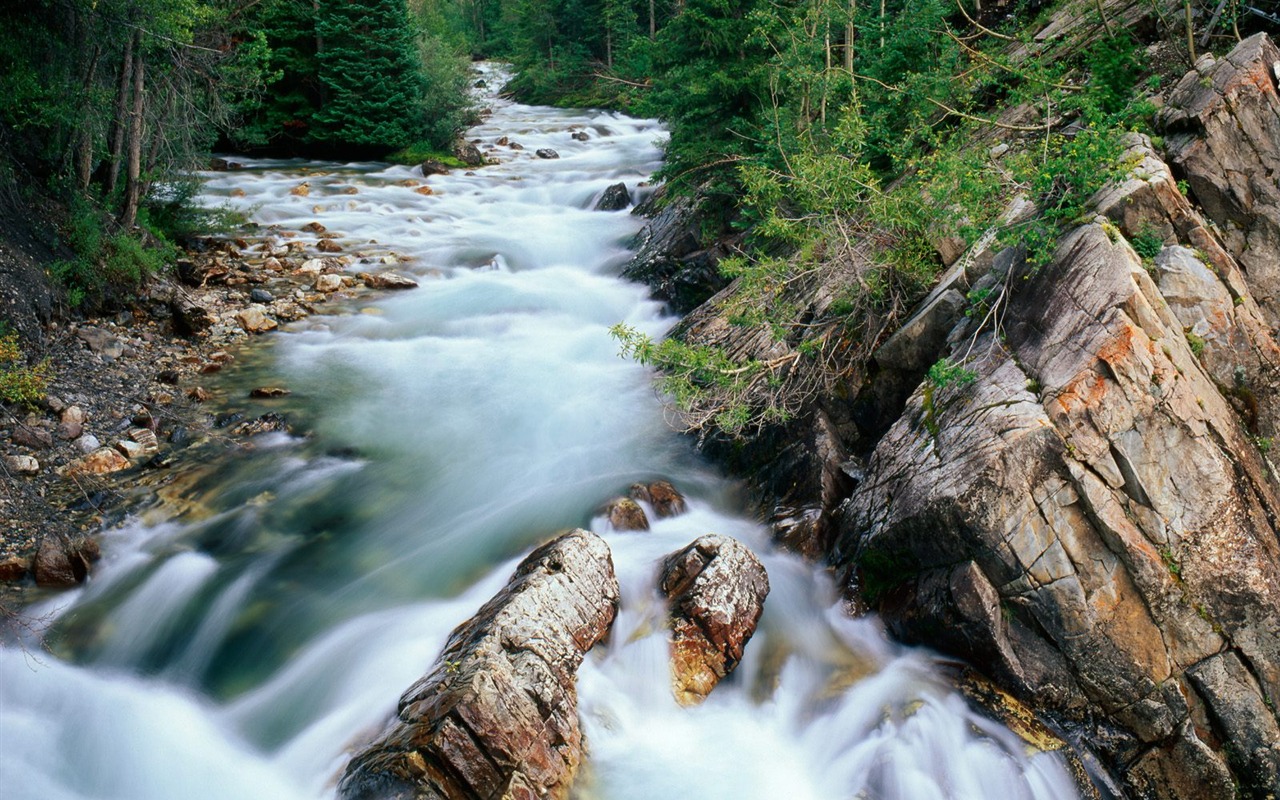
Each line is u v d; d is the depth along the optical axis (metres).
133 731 6.61
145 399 11.35
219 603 8.05
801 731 6.79
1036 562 6.46
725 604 7.08
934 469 7.01
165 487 9.65
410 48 28.84
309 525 9.23
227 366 12.91
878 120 11.34
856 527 7.84
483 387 12.50
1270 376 7.01
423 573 8.38
